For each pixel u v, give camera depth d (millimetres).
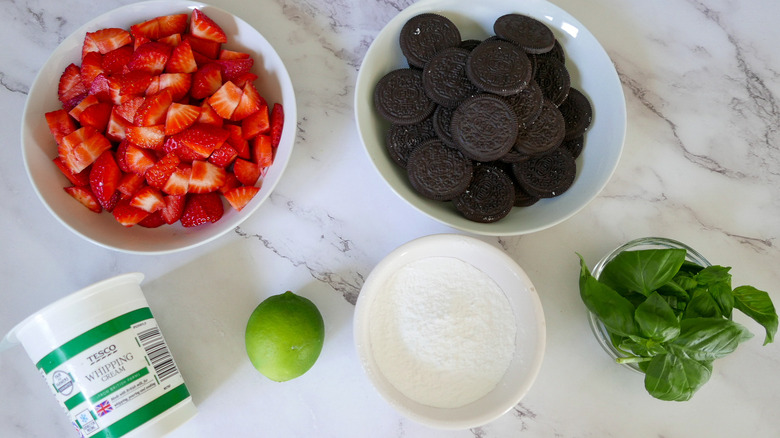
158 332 946
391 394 918
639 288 913
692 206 1101
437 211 972
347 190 1083
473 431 1058
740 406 1061
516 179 996
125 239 961
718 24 1122
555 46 1021
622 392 1064
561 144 1031
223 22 1015
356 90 964
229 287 1060
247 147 1021
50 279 1042
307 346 940
